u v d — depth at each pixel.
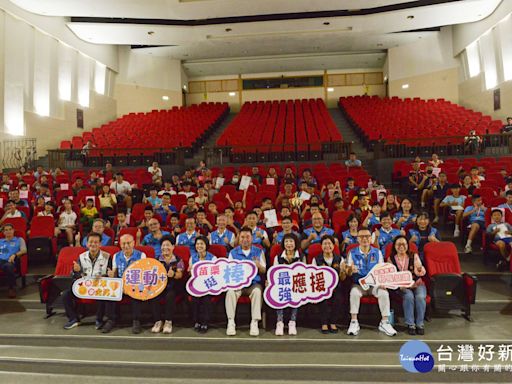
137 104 18.92
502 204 6.21
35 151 12.39
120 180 8.87
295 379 3.66
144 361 3.85
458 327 4.27
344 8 12.39
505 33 13.39
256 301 4.28
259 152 12.34
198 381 3.68
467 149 11.01
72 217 7.08
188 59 20.45
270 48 18.25
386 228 5.34
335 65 21.38
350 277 4.52
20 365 3.95
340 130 16.67
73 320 4.58
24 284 5.71
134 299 4.40
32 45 12.61
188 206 6.99
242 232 4.66
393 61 19.22
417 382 3.60
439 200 7.52
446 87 17.36
